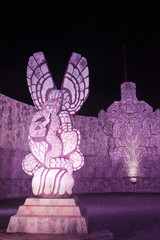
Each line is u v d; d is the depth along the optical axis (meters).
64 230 4.74
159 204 10.77
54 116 5.64
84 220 4.78
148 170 18.30
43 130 5.59
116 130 19.11
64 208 4.95
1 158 13.77
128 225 6.22
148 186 17.97
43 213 4.95
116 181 18.27
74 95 6.01
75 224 4.76
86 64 6.16
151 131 18.88
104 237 4.64
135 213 8.19
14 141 14.92
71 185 5.32
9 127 14.63
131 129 19.02
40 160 5.62
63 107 5.88
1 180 13.55
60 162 5.38
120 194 16.47
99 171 18.33
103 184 18.09
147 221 6.74
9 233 4.79
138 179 18.19
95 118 19.23
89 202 11.73
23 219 4.90
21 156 15.37
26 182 15.35
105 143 18.92
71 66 6.20
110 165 18.56
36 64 6.34
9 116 14.72
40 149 5.63
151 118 19.12
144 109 19.36
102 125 19.19
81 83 6.05
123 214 7.97
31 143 5.71
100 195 15.77
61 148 5.51
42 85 6.18
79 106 5.93
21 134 15.52
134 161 18.53
